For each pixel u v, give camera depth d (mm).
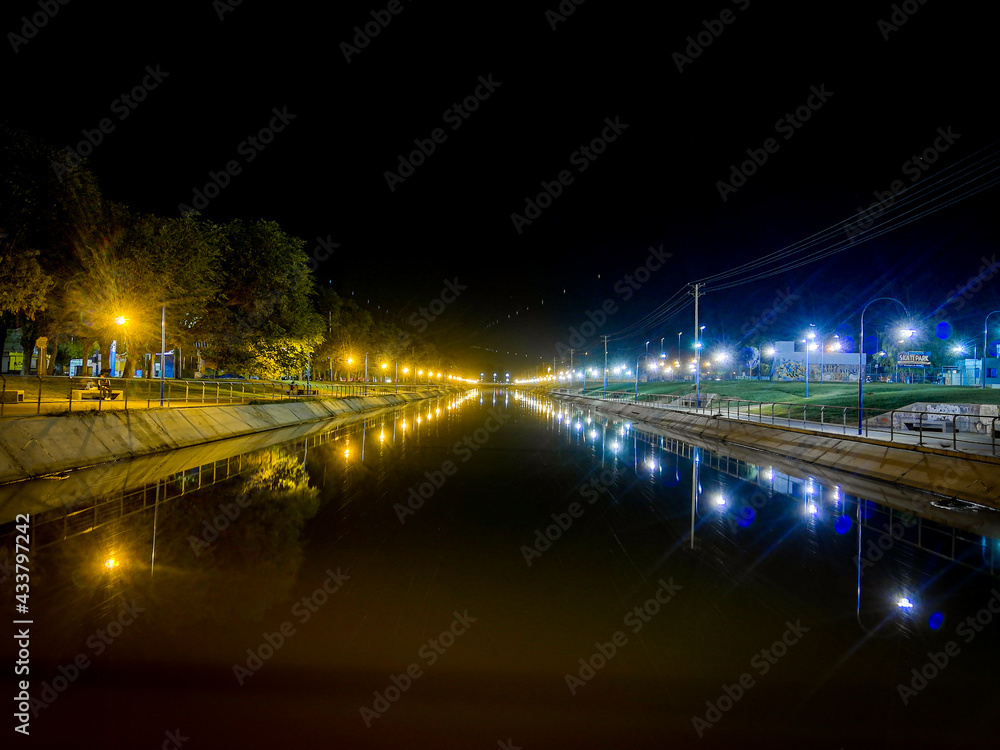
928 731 4309
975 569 8203
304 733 4172
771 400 44094
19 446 14430
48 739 4059
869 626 6234
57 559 8180
